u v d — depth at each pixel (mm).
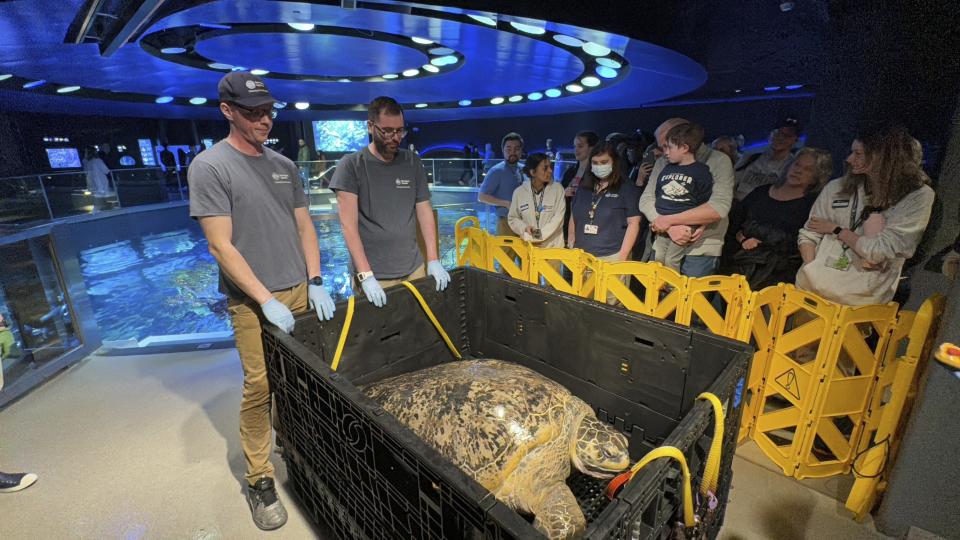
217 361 3490
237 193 1782
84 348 3594
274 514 1974
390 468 1244
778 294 2223
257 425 2000
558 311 2145
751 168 3094
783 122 2936
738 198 3148
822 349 2033
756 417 2410
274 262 1938
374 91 11633
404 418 1661
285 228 1978
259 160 1886
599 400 2084
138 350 3719
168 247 10203
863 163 2270
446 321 2531
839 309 1949
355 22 4723
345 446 1457
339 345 1980
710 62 4086
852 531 1901
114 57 6949
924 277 2318
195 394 3039
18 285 3156
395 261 2598
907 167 2141
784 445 2438
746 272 3084
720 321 2381
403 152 2566
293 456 1939
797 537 1878
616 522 906
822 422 2111
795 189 2781
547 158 3541
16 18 4809
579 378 2148
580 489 1771
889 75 2350
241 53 7277
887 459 1902
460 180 11000
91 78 8984
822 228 2525
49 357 3359
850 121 2584
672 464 1140
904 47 2264
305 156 13859
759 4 3260
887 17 2314
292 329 1807
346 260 8664
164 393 3061
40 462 2416
